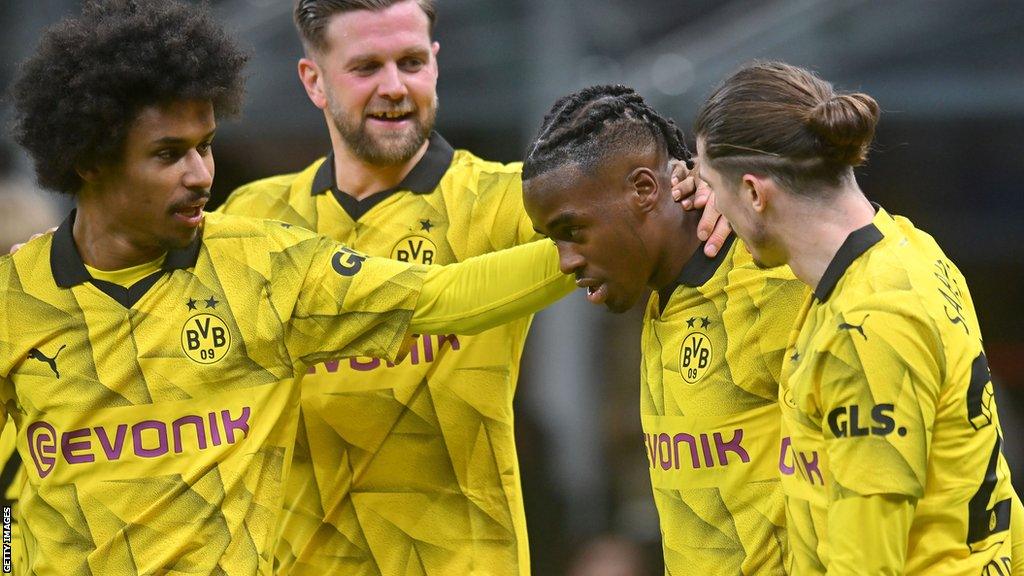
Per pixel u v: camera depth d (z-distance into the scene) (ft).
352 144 50.52
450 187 51.49
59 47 40.83
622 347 89.92
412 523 51.29
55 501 41.32
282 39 84.38
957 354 34.73
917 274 34.86
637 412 89.15
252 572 41.37
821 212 35.78
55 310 41.60
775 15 83.76
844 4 83.61
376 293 42.55
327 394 50.65
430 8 51.06
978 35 85.25
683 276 41.86
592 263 41.45
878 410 33.88
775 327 39.81
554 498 79.20
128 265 41.73
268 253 42.47
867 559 34.01
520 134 85.92
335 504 51.26
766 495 40.32
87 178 40.83
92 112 39.58
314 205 52.26
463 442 50.96
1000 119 92.17
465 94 84.99
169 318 41.45
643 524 84.07
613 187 40.73
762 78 36.58
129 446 41.11
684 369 41.65
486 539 51.34
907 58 85.81
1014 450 90.33
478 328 43.52
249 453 41.45
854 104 35.01
